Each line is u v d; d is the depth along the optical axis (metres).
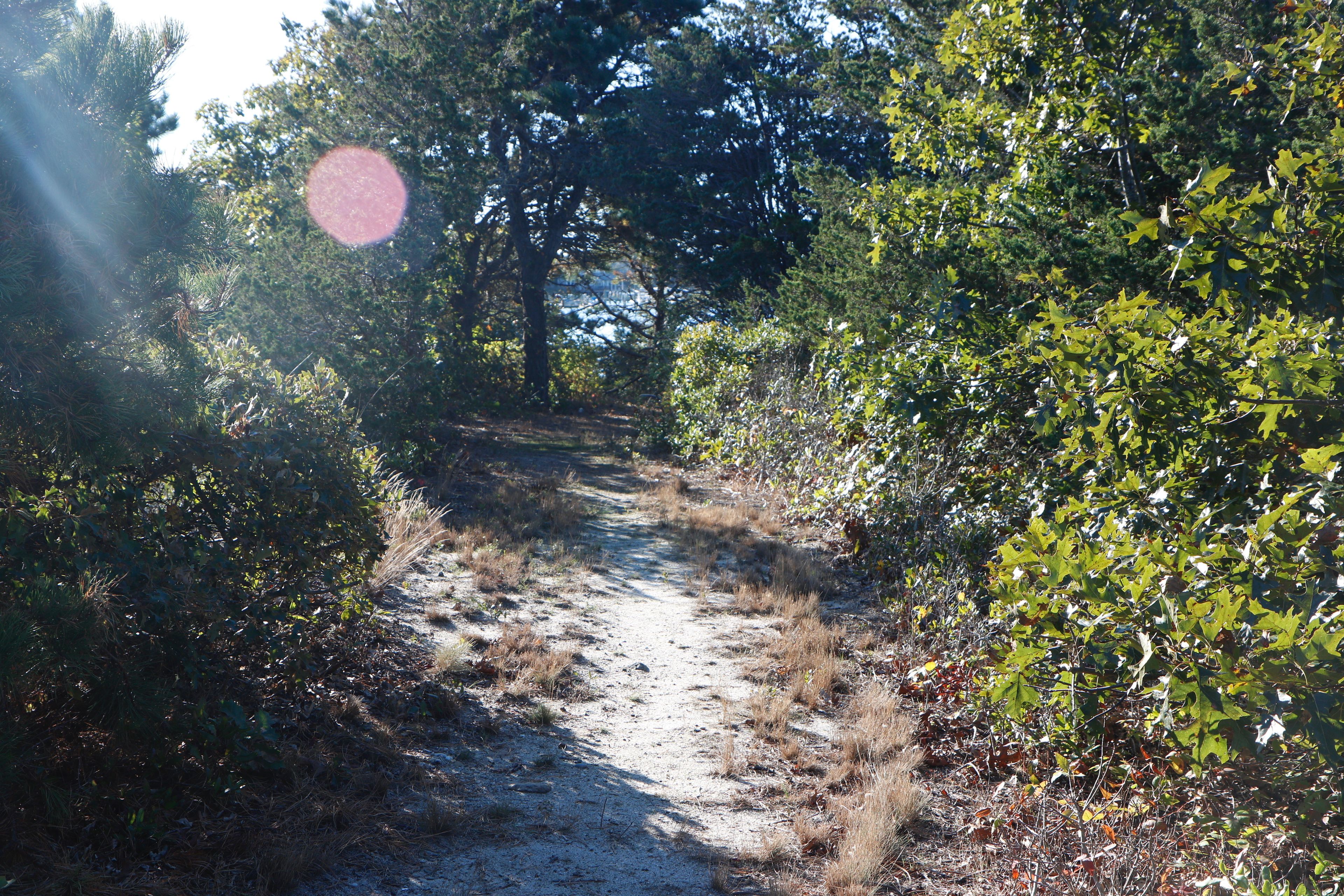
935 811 4.75
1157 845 3.91
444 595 8.02
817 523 11.52
